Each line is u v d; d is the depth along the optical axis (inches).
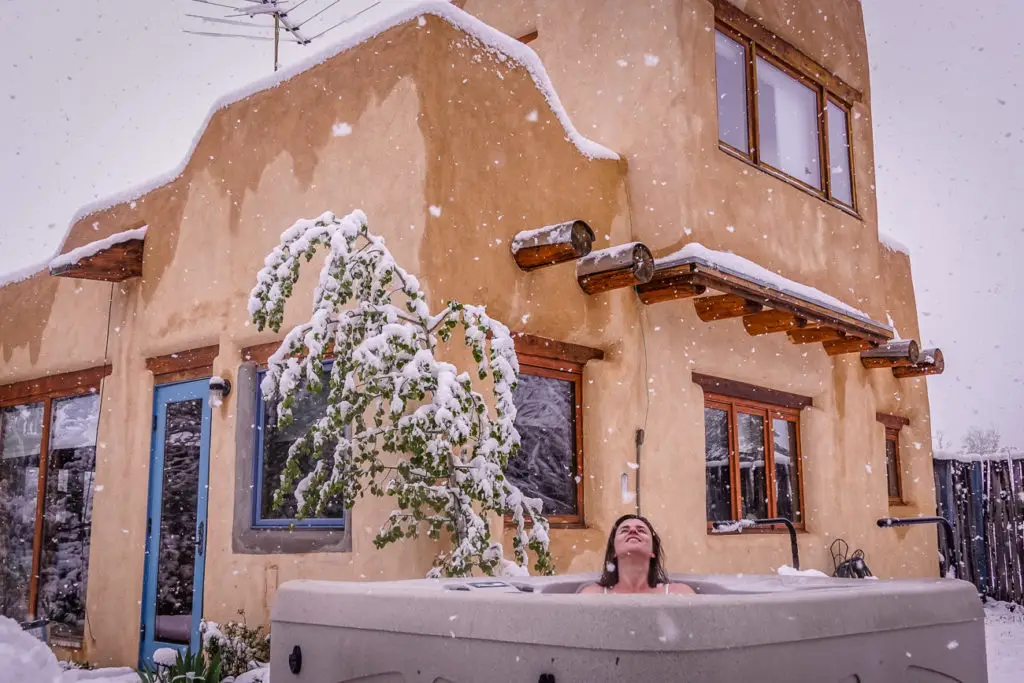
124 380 311.4
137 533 294.0
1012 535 490.0
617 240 299.6
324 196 255.4
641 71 316.5
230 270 278.4
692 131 305.7
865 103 403.2
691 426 304.5
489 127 255.3
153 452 299.1
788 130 359.6
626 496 276.5
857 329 350.6
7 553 356.5
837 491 373.7
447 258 233.9
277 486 258.7
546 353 268.4
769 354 347.9
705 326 318.3
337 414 201.6
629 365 285.1
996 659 303.3
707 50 318.7
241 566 257.3
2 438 370.9
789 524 286.0
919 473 449.7
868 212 395.9
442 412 191.6
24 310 361.4
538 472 264.2
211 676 213.3
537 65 279.3
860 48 403.9
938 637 140.4
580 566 261.0
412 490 204.8
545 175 273.1
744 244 321.1
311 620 137.3
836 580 164.2
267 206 271.1
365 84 251.0
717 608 105.8
